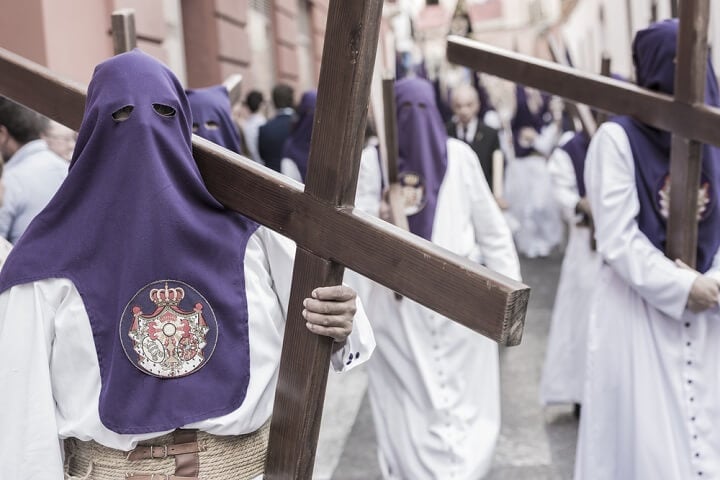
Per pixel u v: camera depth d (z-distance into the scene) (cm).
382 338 407
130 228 218
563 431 508
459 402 400
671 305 339
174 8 765
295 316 219
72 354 222
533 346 688
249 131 820
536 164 1067
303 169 662
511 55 351
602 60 509
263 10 1224
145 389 218
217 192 228
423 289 198
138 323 218
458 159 418
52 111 243
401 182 414
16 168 340
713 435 347
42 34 530
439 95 923
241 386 222
